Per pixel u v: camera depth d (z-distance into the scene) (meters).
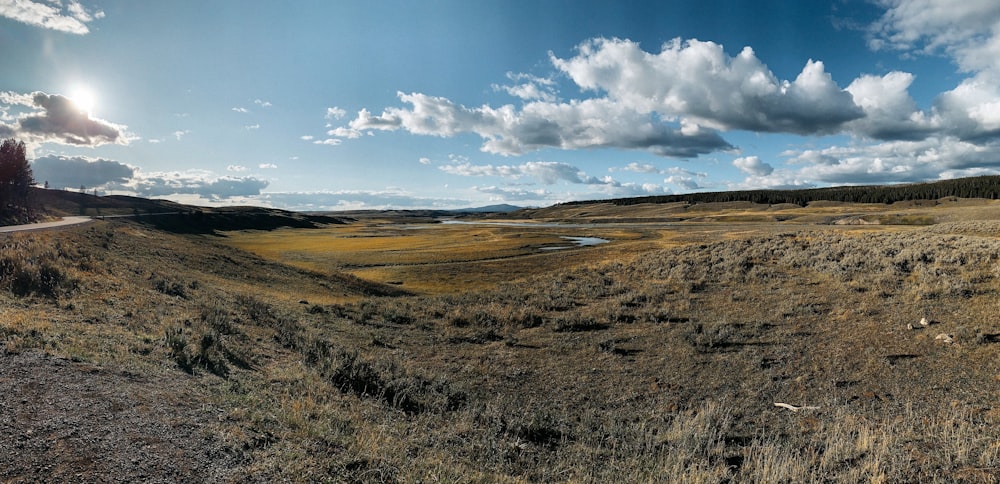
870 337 12.95
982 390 9.48
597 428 9.59
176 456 5.84
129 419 6.65
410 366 13.62
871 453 7.18
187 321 14.88
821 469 6.96
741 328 15.16
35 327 10.13
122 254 28.42
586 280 26.06
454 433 8.86
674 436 8.71
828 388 10.54
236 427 6.88
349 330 18.08
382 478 6.11
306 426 7.41
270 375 10.92
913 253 19.66
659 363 13.14
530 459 8.08
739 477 7.20
